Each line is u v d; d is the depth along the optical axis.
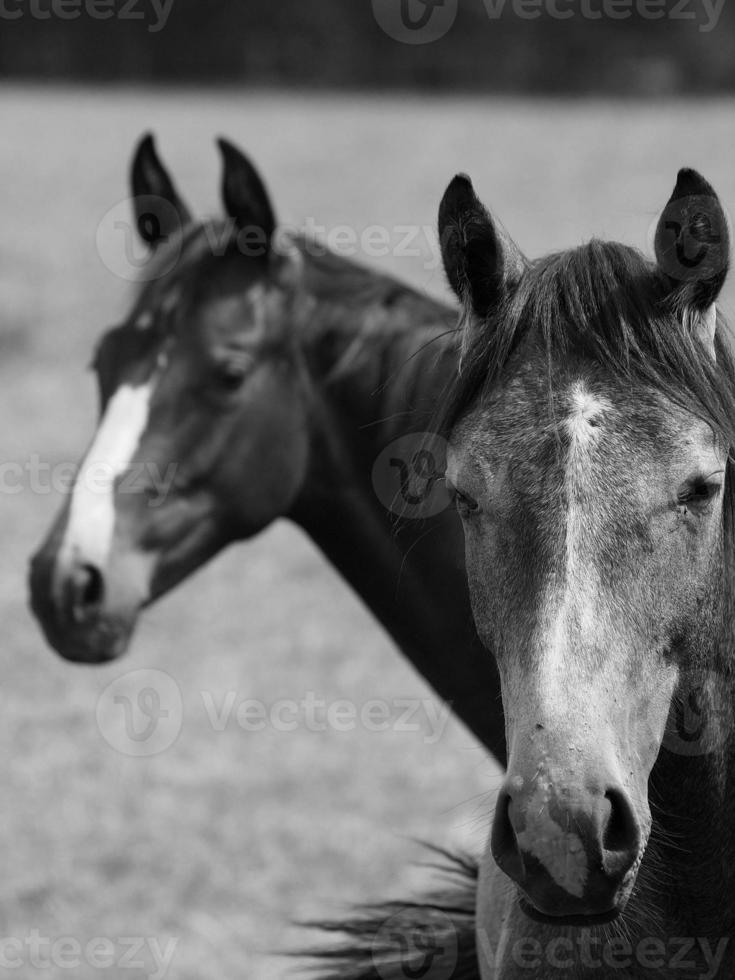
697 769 4.64
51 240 36.66
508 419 4.40
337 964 6.41
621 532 4.12
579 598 4.06
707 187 4.43
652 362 4.37
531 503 4.21
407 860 10.83
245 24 72.44
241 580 18.30
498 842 3.96
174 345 7.31
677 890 4.75
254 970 9.43
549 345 4.44
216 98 64.38
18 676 14.95
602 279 4.52
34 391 26.12
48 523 19.84
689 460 4.19
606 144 44.59
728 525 4.58
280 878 10.69
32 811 11.91
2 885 10.71
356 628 16.41
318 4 71.69
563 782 3.81
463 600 6.78
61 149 49.09
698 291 4.50
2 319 29.92
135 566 7.29
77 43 73.00
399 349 7.23
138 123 54.31
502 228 5.03
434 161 43.12
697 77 65.94
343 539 7.48
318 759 12.81
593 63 67.12
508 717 4.21
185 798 12.12
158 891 10.62
